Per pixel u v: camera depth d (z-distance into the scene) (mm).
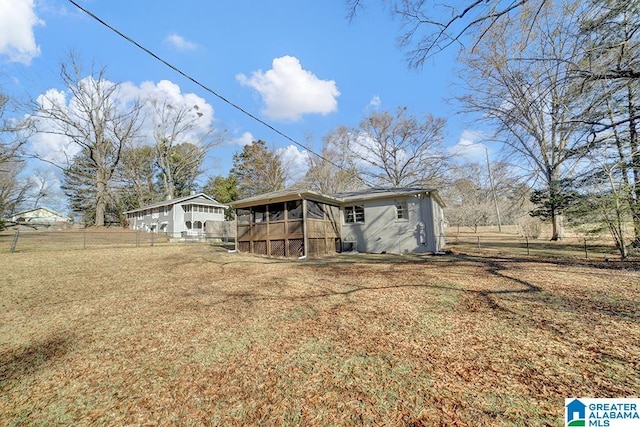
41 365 3461
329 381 2840
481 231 31359
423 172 28797
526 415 2217
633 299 4883
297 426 2244
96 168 27828
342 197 15828
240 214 14586
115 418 2461
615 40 6066
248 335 4082
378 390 2645
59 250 13203
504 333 3707
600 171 9641
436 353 3271
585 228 10758
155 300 6086
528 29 6605
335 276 7871
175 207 26312
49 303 5961
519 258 10328
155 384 2961
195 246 16891
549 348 3252
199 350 3688
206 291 6684
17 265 9539
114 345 3953
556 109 8234
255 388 2799
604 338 3436
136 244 16672
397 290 6082
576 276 6793
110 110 26141
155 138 32312
